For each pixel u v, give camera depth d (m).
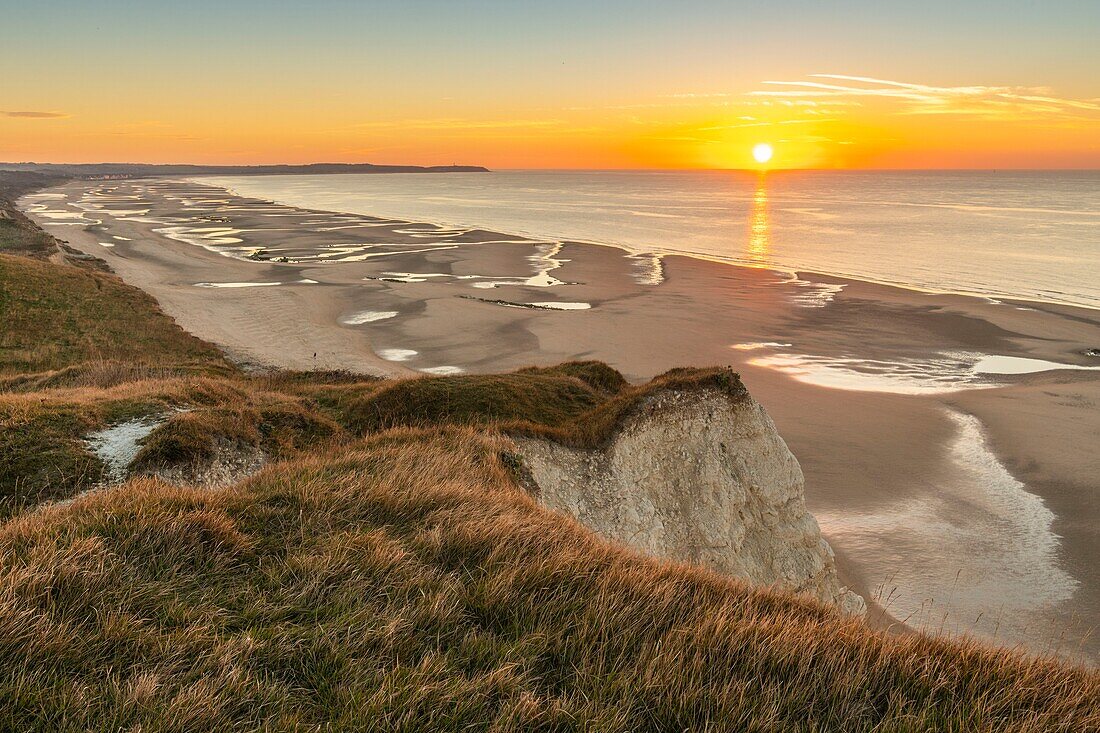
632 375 44.94
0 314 44.72
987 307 63.81
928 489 29.34
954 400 40.09
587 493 16.83
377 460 11.24
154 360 39.09
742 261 95.31
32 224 125.00
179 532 6.66
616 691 4.86
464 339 53.84
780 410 38.22
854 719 4.79
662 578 6.92
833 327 57.38
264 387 23.03
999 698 5.12
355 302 67.62
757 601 6.73
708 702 4.75
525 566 6.66
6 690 4.21
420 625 5.62
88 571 5.61
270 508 7.77
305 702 4.61
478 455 13.41
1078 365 47.09
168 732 4.11
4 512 11.19
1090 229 133.62
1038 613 21.30
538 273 85.81
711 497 19.56
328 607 5.75
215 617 5.48
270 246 112.31
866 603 21.84
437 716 4.49
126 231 129.38
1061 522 26.52
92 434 14.20
